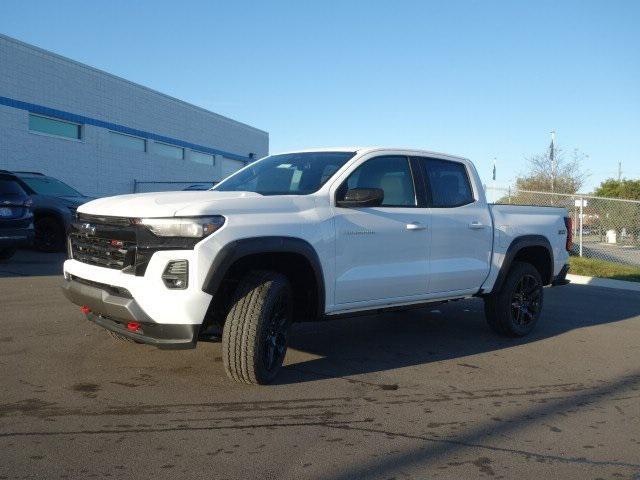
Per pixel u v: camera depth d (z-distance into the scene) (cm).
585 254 1775
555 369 563
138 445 352
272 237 448
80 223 479
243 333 439
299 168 550
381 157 564
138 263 422
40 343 561
